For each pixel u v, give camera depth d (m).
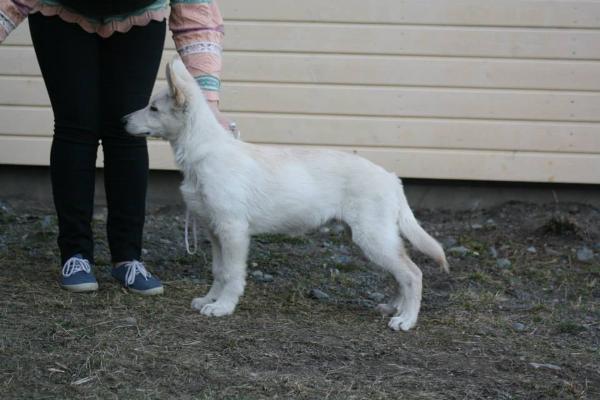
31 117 6.89
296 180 4.60
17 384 3.58
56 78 4.50
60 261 5.32
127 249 4.84
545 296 5.43
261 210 4.57
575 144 7.00
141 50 4.62
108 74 4.64
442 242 6.40
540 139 7.00
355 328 4.54
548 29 6.86
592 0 6.82
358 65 6.90
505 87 6.93
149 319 4.38
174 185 7.07
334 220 4.85
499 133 7.00
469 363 4.12
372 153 7.02
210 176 4.48
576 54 6.88
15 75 6.84
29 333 4.07
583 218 6.88
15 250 5.59
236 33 6.84
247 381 3.72
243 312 4.65
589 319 4.97
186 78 4.54
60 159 4.61
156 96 4.56
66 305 4.48
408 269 4.61
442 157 7.01
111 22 4.49
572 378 4.01
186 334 4.21
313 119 6.97
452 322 4.75
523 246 6.38
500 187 7.16
